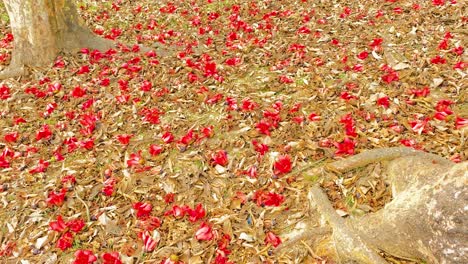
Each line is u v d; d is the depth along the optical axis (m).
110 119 2.03
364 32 2.51
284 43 2.57
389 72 2.01
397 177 1.32
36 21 2.40
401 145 1.54
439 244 0.98
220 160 1.63
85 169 1.71
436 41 2.23
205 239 1.33
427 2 2.70
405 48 2.22
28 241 1.42
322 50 2.40
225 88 2.20
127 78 2.37
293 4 3.17
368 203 1.35
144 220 1.44
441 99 1.77
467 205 0.91
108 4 3.72
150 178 1.62
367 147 1.57
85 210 1.51
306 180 1.50
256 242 1.32
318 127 1.74
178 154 1.74
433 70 1.97
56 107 2.15
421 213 1.03
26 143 1.90
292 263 1.23
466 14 2.42
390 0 2.84
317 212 1.35
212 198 1.51
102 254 1.35
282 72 2.25
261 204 1.44
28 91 2.25
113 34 3.06
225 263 1.25
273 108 1.90
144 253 1.34
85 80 2.38
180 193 1.55
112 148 1.82
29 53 2.49
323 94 1.96
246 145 1.73
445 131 1.58
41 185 1.65
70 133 1.94
